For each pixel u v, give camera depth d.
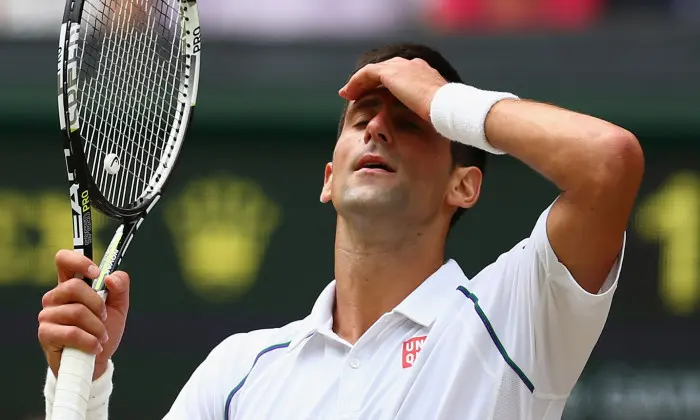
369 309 11.49
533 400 10.45
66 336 10.38
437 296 11.12
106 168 11.02
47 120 22.41
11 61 22.53
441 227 11.59
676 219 22.00
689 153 22.17
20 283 22.19
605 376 21.75
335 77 22.53
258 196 22.23
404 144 11.23
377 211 11.10
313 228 22.19
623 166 9.63
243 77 22.48
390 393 10.61
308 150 22.31
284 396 11.09
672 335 21.80
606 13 23.23
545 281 10.18
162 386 21.94
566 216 9.88
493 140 10.21
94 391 11.16
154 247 22.06
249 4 22.81
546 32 22.92
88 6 14.54
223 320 22.03
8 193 22.33
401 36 22.97
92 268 10.59
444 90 10.52
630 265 21.94
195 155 22.22
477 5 23.23
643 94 22.45
